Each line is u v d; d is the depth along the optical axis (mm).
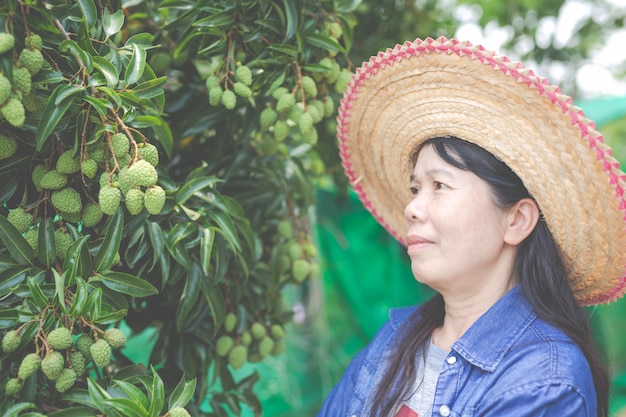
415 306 1840
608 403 1588
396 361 1611
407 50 1575
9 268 1389
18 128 1435
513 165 1433
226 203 1834
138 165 1330
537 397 1321
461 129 1479
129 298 1904
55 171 1414
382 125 1794
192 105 2086
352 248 4344
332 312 4375
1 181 1516
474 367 1461
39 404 1378
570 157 1397
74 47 1388
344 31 2010
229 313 2018
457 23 4535
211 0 1812
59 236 1432
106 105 1350
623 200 1386
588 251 1510
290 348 4141
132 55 1495
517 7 4758
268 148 2074
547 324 1471
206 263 1625
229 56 1806
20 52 1321
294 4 1806
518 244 1544
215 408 2082
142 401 1315
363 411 1656
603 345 1698
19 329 1281
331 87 2326
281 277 2199
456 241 1462
